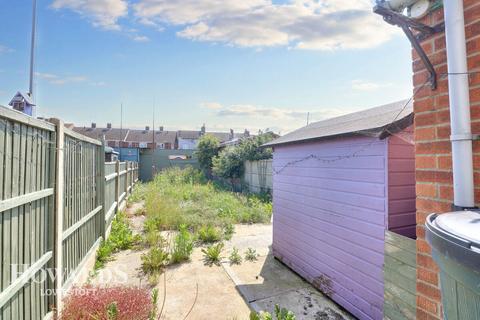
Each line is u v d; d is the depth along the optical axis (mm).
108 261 4355
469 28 1290
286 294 3406
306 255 3777
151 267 4047
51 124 2420
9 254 1784
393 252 2322
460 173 1265
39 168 2250
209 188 11797
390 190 2572
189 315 2930
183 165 18656
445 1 1312
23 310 1981
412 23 1454
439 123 1439
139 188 12844
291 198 4164
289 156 4227
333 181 3273
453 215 1003
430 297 1475
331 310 3064
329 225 3338
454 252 742
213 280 3768
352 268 2969
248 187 12266
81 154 3502
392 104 3703
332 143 3297
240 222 7086
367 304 2756
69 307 2240
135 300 2377
